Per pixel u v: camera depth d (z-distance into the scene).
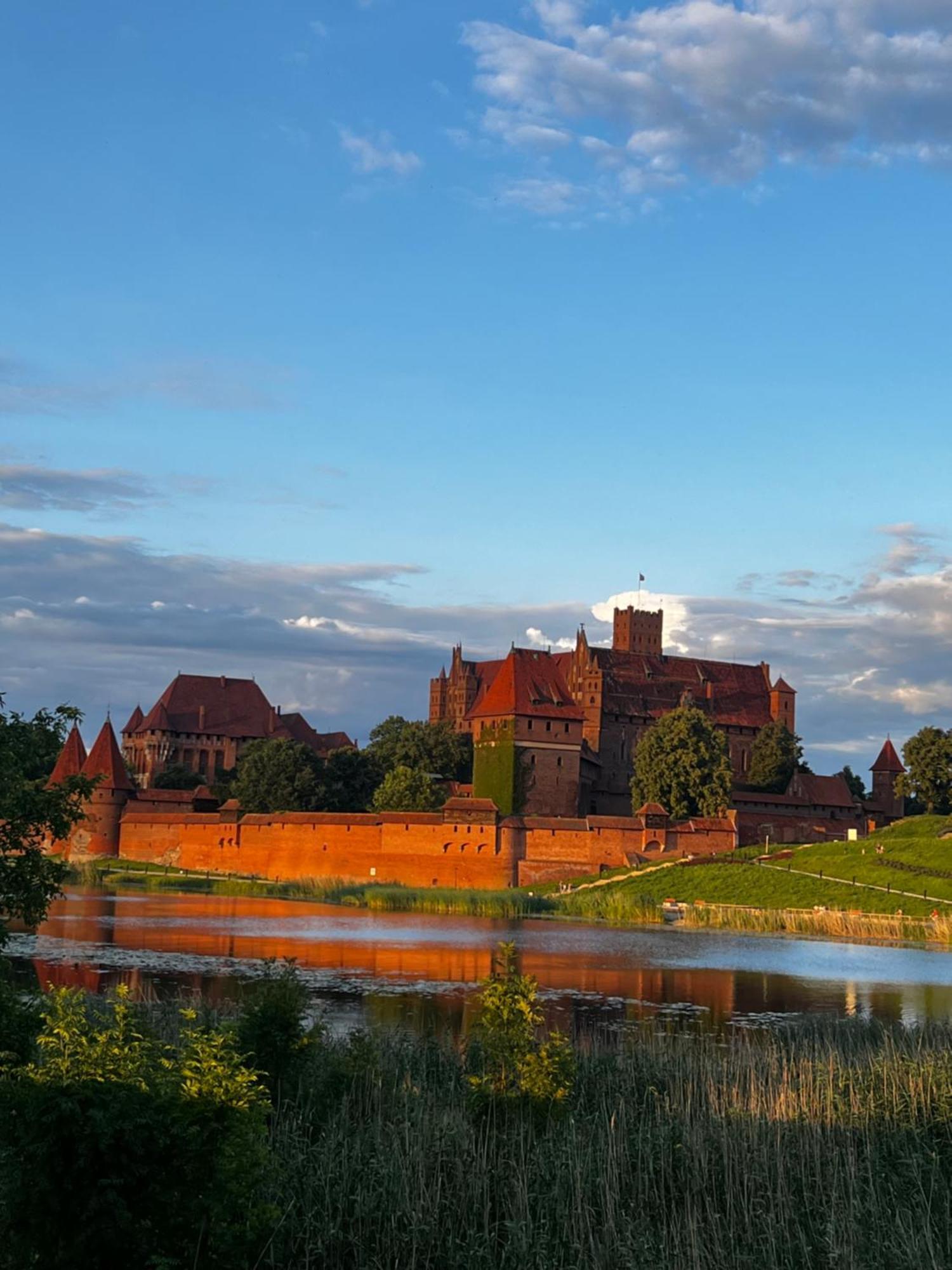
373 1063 36.88
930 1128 35.09
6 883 35.62
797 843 152.12
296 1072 35.66
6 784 35.16
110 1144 22.16
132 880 150.88
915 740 185.00
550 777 183.62
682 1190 31.42
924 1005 62.94
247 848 162.88
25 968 67.50
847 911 111.25
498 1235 29.19
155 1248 22.91
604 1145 32.44
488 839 146.12
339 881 145.12
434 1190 29.77
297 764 183.12
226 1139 23.72
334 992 61.66
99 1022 40.47
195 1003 49.31
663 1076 39.38
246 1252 25.11
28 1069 24.09
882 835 150.25
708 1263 27.39
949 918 103.75
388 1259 27.78
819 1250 28.30
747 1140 33.31
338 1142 31.83
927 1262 27.39
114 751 183.75
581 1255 27.62
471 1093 35.47
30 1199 22.03
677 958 81.81
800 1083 37.28
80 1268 22.02
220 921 100.06
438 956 78.38
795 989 68.25
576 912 118.88
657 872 137.75
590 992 65.38
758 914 108.88
